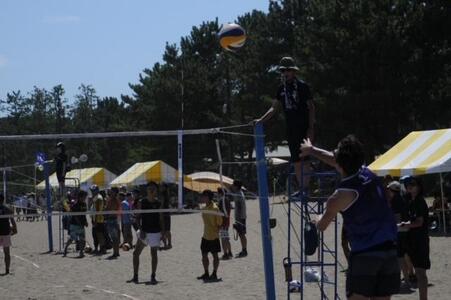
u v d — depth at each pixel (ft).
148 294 36.96
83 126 231.50
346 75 128.26
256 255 53.72
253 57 176.76
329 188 28.78
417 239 28.78
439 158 60.90
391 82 121.60
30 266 52.54
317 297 33.45
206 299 34.68
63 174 64.54
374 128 128.77
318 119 130.72
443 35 126.52
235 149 181.88
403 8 127.85
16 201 95.61
